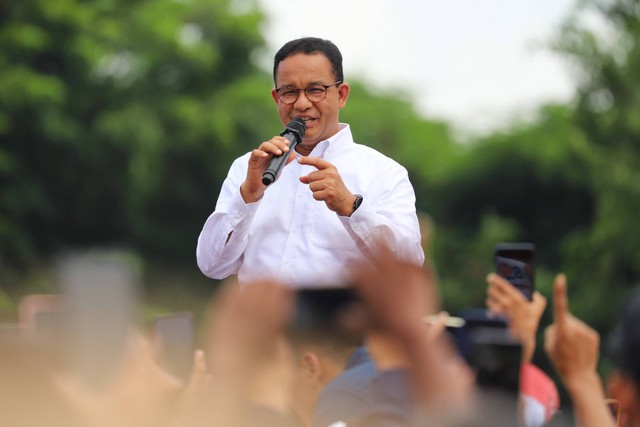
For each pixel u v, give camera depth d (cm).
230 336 356
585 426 525
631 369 462
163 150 5622
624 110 4016
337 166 873
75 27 5106
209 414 363
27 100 4834
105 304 351
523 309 680
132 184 5297
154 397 374
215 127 5675
